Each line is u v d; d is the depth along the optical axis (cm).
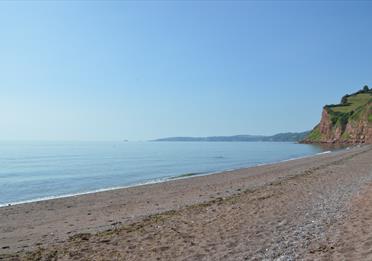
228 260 915
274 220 1338
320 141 18688
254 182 3102
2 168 5916
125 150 14525
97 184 3878
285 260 882
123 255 1000
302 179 2764
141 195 2684
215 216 1488
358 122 16125
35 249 1178
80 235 1327
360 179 2530
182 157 9019
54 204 2411
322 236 1072
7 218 1964
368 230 1077
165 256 974
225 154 10425
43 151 13438
